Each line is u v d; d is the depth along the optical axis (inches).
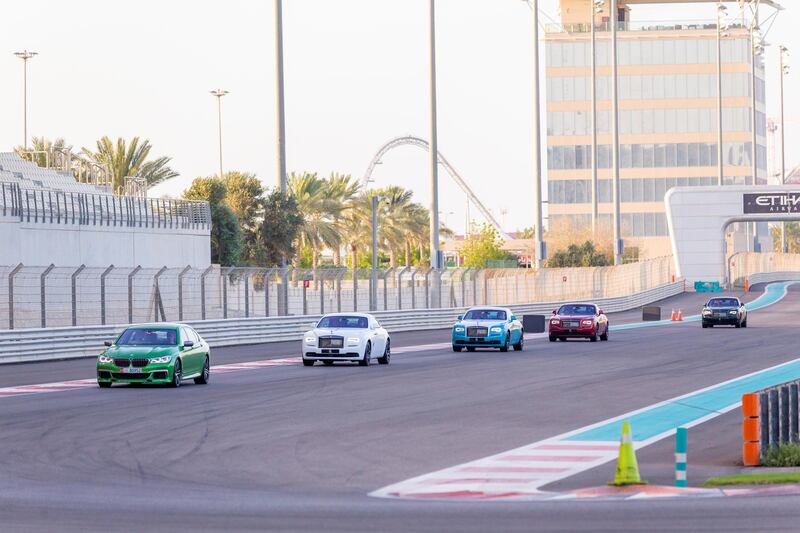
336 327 3243.1
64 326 3563.0
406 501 1222.3
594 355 3617.1
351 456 1568.7
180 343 2596.0
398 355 3683.6
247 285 4338.1
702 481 1359.5
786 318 6254.9
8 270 3779.5
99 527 1049.5
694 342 4303.6
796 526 1039.6
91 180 7416.3
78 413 2036.2
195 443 1684.3
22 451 1600.6
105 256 5191.9
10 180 5910.4
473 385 2596.0
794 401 1686.8
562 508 1157.1
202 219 6171.3
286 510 1150.3
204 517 1106.1
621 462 1291.8
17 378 2795.3
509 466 1487.5
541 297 6727.4
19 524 1065.5
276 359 3479.3
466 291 5940.0
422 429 1845.5
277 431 1813.5
